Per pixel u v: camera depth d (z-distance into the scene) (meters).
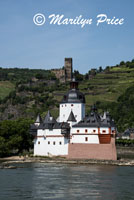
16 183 105.12
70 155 179.50
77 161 167.00
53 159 172.12
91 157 175.38
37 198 86.69
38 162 167.75
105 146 173.88
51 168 142.25
